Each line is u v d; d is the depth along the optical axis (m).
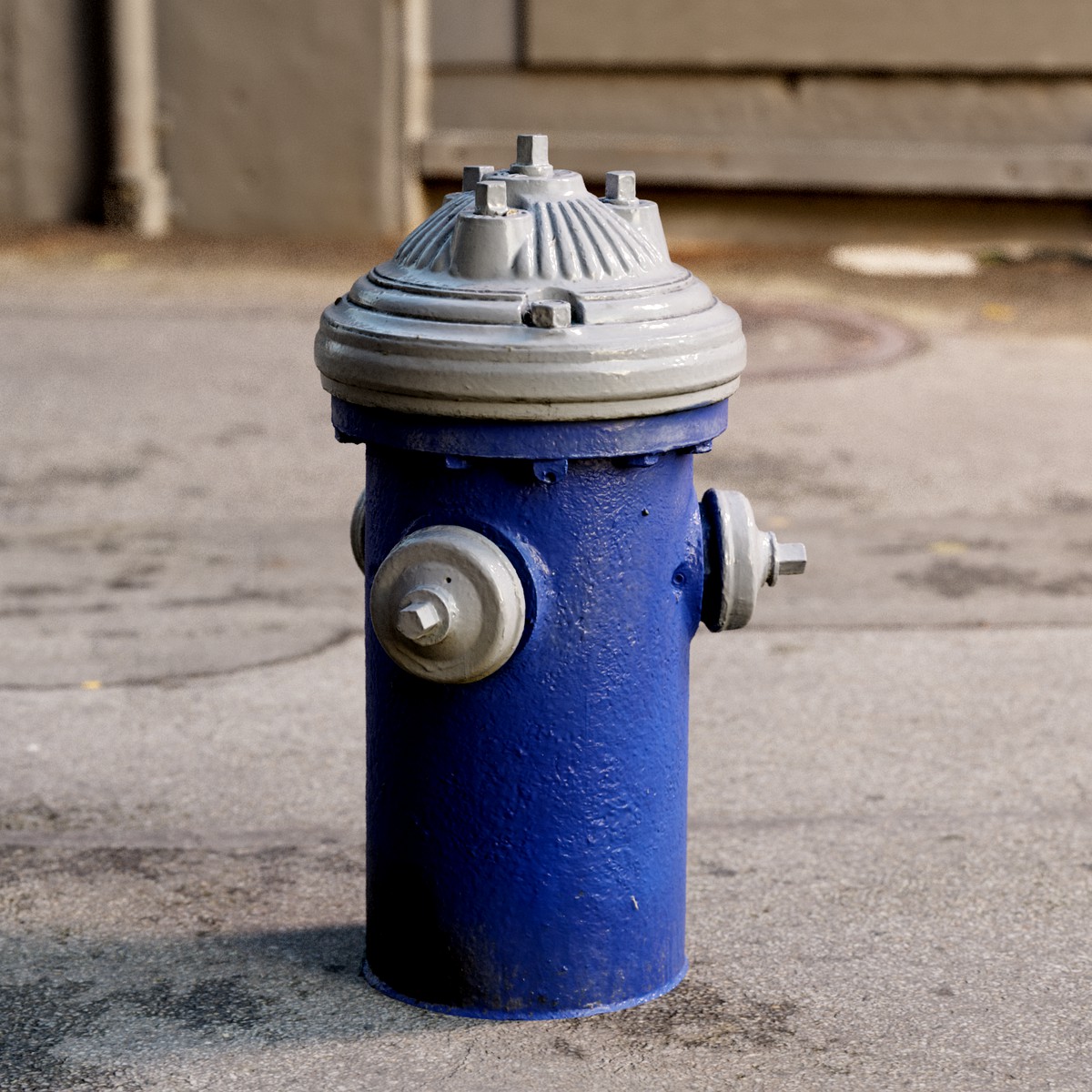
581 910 3.04
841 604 4.21
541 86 8.45
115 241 8.38
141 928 3.24
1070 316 7.39
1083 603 4.23
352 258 8.22
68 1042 3.04
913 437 5.64
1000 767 3.66
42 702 3.81
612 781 3.02
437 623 2.93
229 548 4.52
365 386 2.94
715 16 8.23
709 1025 3.07
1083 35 8.11
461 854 3.02
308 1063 3.01
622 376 2.90
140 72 8.35
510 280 2.93
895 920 3.28
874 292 7.73
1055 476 5.26
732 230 8.55
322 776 3.61
